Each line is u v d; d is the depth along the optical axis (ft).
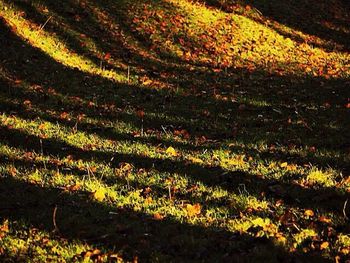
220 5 88.89
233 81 54.90
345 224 22.43
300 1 102.68
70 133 38.06
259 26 82.79
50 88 48.67
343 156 30.83
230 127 39.68
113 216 23.72
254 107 44.80
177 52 66.54
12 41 56.90
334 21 97.19
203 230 22.27
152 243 21.13
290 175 28.60
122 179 28.63
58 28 65.16
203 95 48.91
